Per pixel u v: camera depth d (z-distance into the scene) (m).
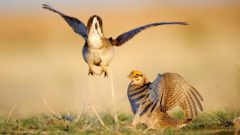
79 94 19.39
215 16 46.59
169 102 11.65
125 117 13.78
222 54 29.50
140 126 12.61
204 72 24.25
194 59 28.48
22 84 25.27
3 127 12.37
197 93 11.59
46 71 27.75
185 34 38.66
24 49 35.47
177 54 30.45
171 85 11.52
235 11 47.62
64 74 26.45
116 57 29.14
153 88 11.64
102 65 12.38
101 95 16.33
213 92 17.69
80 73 26.45
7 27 43.56
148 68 26.16
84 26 12.72
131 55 29.98
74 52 33.09
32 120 12.97
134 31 12.75
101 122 12.23
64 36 39.66
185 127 12.52
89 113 13.52
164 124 12.32
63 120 12.75
